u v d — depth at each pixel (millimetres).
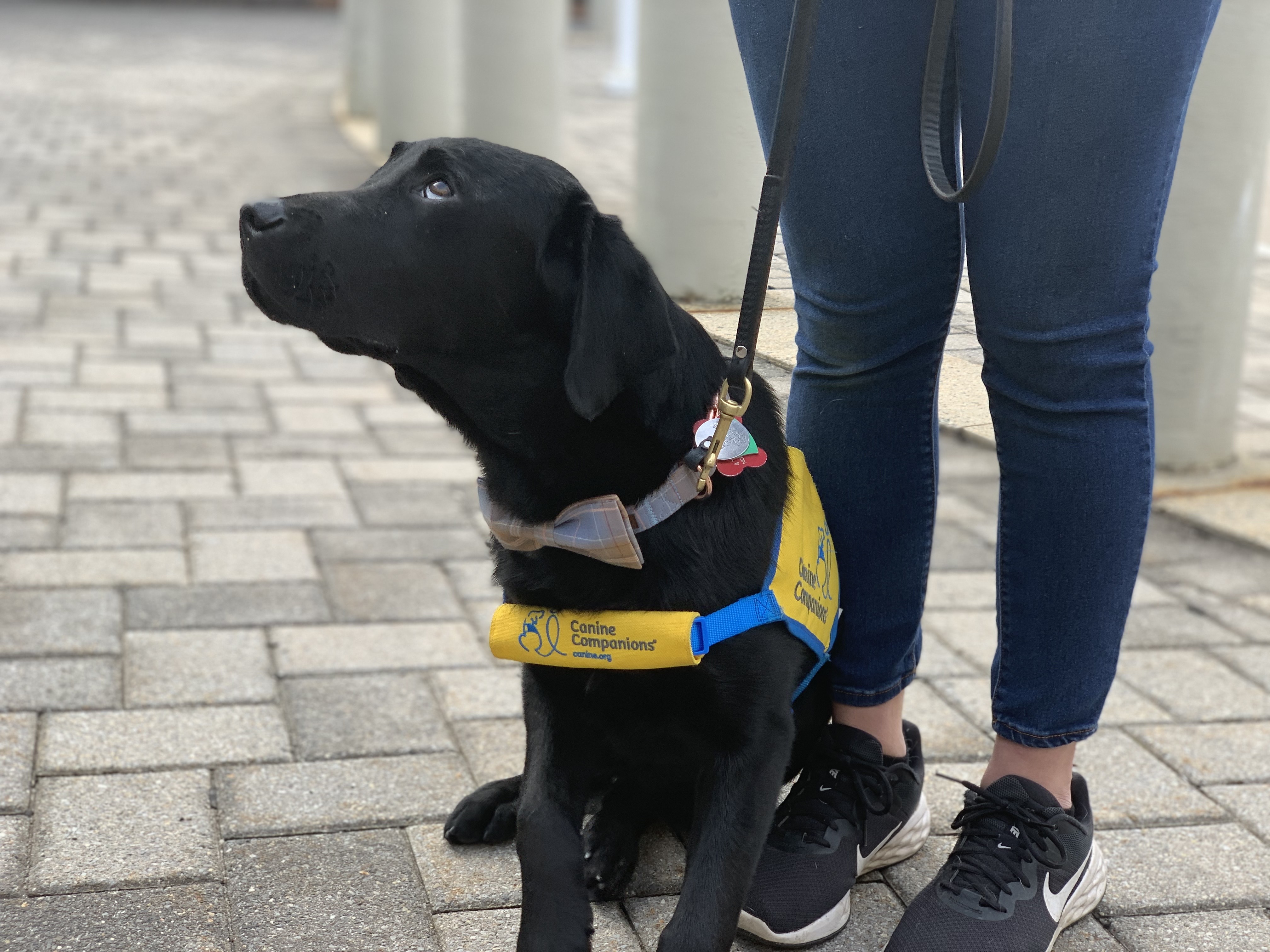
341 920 1771
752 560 1660
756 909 1729
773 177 1546
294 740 2266
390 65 8844
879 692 1896
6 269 5773
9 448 3725
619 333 1574
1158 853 2025
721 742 1685
